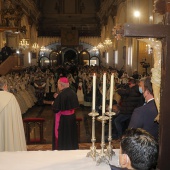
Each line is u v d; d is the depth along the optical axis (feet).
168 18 7.70
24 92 43.57
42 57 123.24
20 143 14.73
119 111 23.29
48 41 122.52
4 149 14.40
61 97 16.53
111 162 9.26
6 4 56.80
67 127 16.61
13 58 47.83
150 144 5.58
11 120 14.43
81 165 8.97
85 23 130.11
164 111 7.88
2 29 44.83
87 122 34.71
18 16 49.21
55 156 9.80
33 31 109.29
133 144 5.58
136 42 58.80
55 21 130.00
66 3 129.70
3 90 14.88
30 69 83.66
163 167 7.91
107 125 26.37
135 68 59.11
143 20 53.57
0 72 46.26
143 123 10.36
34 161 9.32
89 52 123.95
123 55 75.77
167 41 7.72
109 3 94.07
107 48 101.55
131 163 5.59
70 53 126.31
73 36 120.57
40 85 47.67
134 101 22.06
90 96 45.21
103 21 112.47
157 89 8.82
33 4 101.55
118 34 7.97
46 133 29.40
